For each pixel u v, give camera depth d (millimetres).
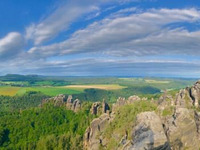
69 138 198250
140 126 121000
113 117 176750
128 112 169125
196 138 119000
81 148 185375
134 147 117562
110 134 163125
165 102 152500
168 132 121375
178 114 124125
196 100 141875
